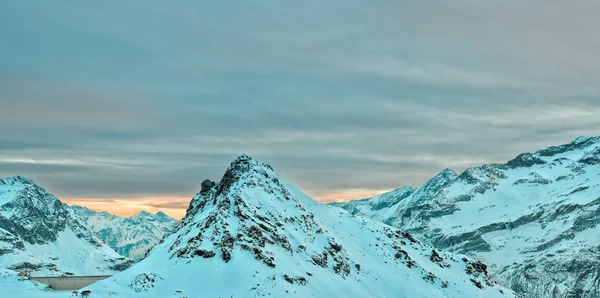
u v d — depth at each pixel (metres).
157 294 191.88
